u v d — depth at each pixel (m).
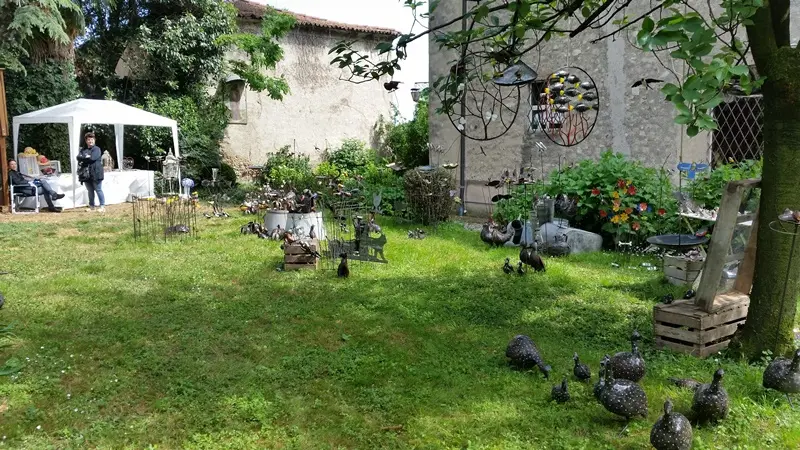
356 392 4.45
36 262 8.69
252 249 9.65
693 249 7.87
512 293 7.08
